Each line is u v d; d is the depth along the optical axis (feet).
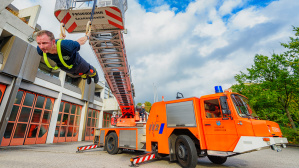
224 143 14.80
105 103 80.64
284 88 43.21
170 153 17.40
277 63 43.91
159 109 20.35
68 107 56.03
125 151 29.55
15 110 36.99
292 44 41.14
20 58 36.65
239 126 14.28
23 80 38.29
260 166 18.02
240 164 19.22
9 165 15.80
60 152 26.96
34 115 42.11
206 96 17.43
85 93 63.05
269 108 44.68
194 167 15.06
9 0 22.47
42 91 44.34
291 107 44.93
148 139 20.53
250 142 13.35
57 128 50.11
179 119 17.94
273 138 13.37
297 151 32.17
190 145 15.62
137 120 33.63
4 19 33.88
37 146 36.52
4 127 32.50
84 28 24.38
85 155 24.21
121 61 29.99
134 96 41.24
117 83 34.53
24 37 38.34
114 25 23.98
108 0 20.58
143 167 16.70
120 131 25.44
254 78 48.98
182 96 20.66
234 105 15.55
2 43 36.11
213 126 15.92
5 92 34.73
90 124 68.59
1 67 32.73
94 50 27.66
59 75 53.36
